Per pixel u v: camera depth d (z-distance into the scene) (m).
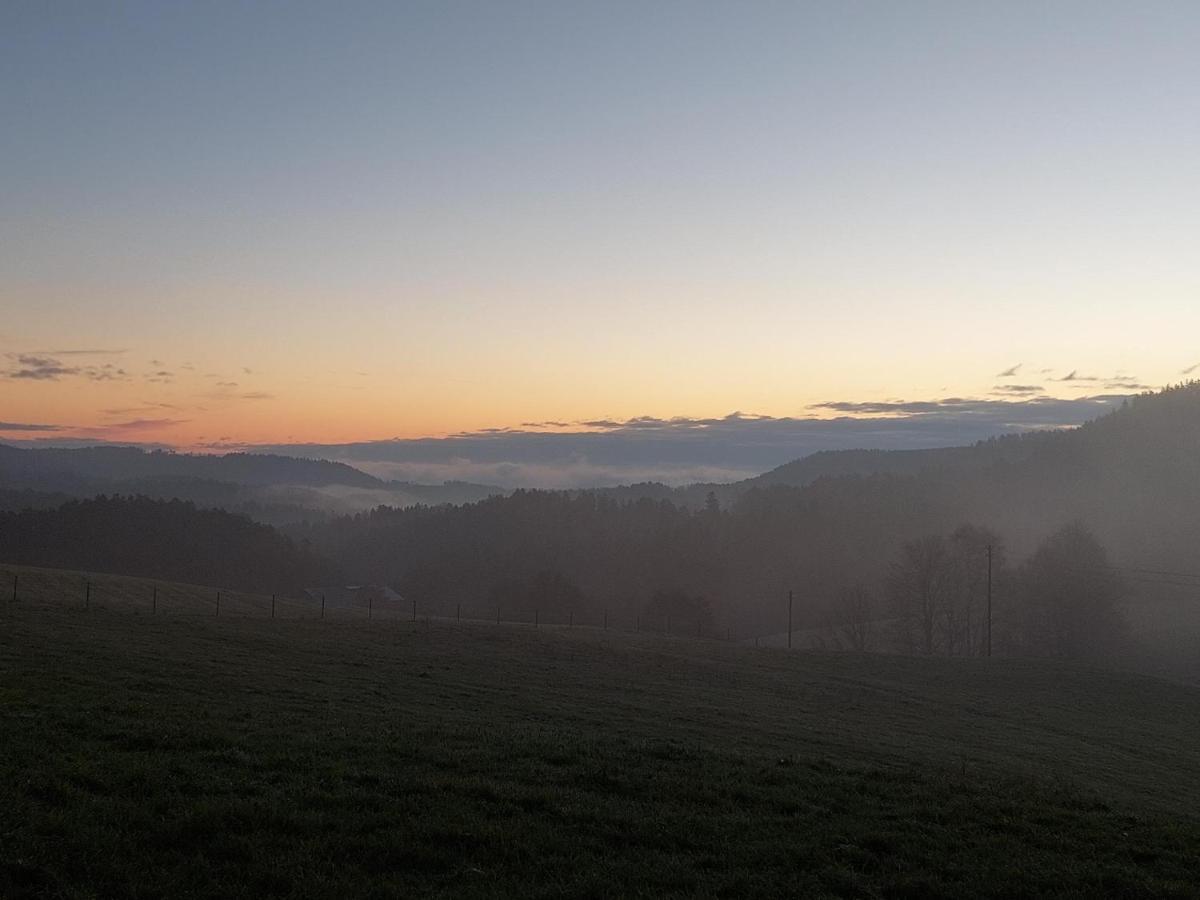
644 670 54.41
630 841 13.23
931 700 54.50
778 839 13.79
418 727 22.31
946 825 15.54
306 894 10.19
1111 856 14.31
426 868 11.45
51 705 20.20
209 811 12.18
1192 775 35.97
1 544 167.12
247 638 46.31
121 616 51.16
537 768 17.17
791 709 42.66
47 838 10.98
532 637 65.12
